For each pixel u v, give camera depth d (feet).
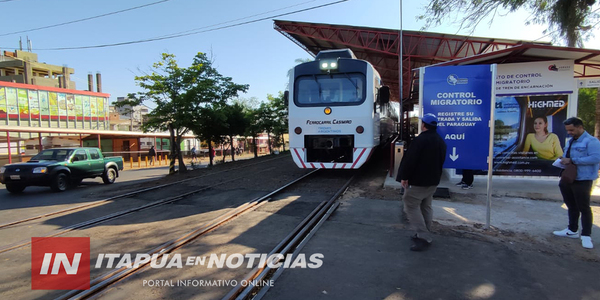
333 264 12.91
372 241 15.35
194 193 28.76
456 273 12.09
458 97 18.99
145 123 41.70
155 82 39.86
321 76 30.58
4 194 34.45
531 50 23.22
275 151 86.07
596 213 19.63
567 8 31.07
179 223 19.35
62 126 111.75
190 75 40.65
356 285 11.25
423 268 12.51
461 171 28.50
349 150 30.53
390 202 22.66
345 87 29.84
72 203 26.99
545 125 25.31
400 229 17.01
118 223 19.84
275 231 17.40
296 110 30.89
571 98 24.82
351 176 35.01
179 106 40.83
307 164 30.73
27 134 98.58
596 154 13.97
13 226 19.95
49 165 33.96
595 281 11.52
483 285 11.22
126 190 32.07
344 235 16.21
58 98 110.73
